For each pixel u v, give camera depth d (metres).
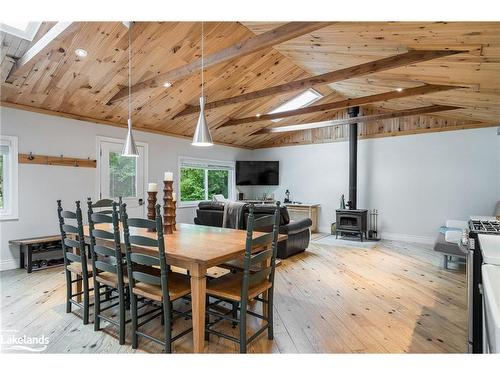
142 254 2.21
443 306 2.96
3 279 3.67
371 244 6.00
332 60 4.10
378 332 2.43
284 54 4.50
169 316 1.99
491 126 5.52
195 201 7.27
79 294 2.80
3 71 3.54
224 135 7.47
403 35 2.61
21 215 4.17
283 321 2.63
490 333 1.08
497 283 1.34
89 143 5.00
